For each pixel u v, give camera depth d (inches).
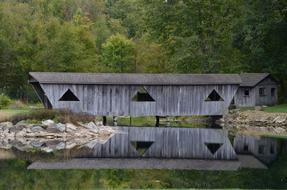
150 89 2165.4
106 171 1015.6
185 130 1902.1
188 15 2925.7
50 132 1604.3
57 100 2074.3
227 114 2234.3
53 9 4719.5
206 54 2871.6
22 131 1595.7
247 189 816.3
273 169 1070.4
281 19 2381.9
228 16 2864.2
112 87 2130.9
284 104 2593.5
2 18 2878.9
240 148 1416.1
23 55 2805.1
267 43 2546.8
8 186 843.4
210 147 1439.5
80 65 2871.6
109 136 1673.2
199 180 925.2
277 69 2581.2
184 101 2193.7
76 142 1502.2
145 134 1749.5
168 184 877.2
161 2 2974.9
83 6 5359.3
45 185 852.6
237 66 2775.6
